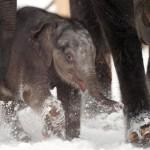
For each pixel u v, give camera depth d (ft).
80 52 38.37
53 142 37.24
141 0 38.17
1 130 40.65
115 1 42.11
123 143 37.86
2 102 40.50
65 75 39.01
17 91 40.45
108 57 48.73
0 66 39.42
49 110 38.83
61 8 68.13
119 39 41.91
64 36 38.83
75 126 39.75
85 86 38.34
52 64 39.70
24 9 41.63
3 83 39.86
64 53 38.68
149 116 39.75
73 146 36.58
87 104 44.65
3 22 39.75
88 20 47.75
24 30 40.47
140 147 37.52
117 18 42.11
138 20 38.37
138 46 41.63
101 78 48.29
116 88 52.70
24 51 40.14
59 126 38.81
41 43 39.55
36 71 39.75
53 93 49.11
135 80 40.81
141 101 40.29
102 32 45.03
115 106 37.09
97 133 42.52
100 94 37.76
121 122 45.06
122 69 41.37
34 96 39.75
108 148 36.60
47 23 39.50
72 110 39.70
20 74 40.27
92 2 44.45
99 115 45.37
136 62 41.27
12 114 40.55
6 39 39.63
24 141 39.19
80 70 38.27
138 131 38.50
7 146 36.70
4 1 39.75
